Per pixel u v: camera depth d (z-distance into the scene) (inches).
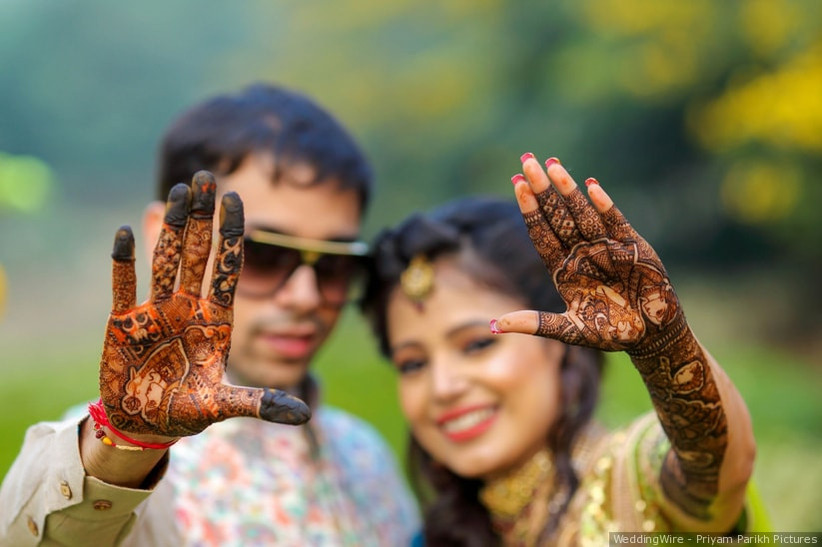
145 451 53.9
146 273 151.1
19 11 1056.8
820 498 154.3
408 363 88.0
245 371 88.5
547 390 85.3
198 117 88.7
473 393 84.0
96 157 1084.5
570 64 490.6
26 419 257.1
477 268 85.0
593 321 55.4
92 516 56.9
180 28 1117.7
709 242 535.5
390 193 673.6
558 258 55.9
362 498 93.7
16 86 1048.8
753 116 384.2
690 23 434.9
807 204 398.9
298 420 49.8
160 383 51.8
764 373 330.0
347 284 92.0
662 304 55.7
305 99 92.2
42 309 619.2
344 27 710.5
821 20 360.2
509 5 549.6
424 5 668.1
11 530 60.1
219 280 52.5
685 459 63.7
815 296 450.6
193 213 52.4
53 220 802.8
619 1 446.3
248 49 1017.5
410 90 634.2
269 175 85.5
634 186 528.7
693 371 58.3
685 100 470.6
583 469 82.4
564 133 513.0
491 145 558.3
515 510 85.9
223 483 83.0
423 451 95.0
